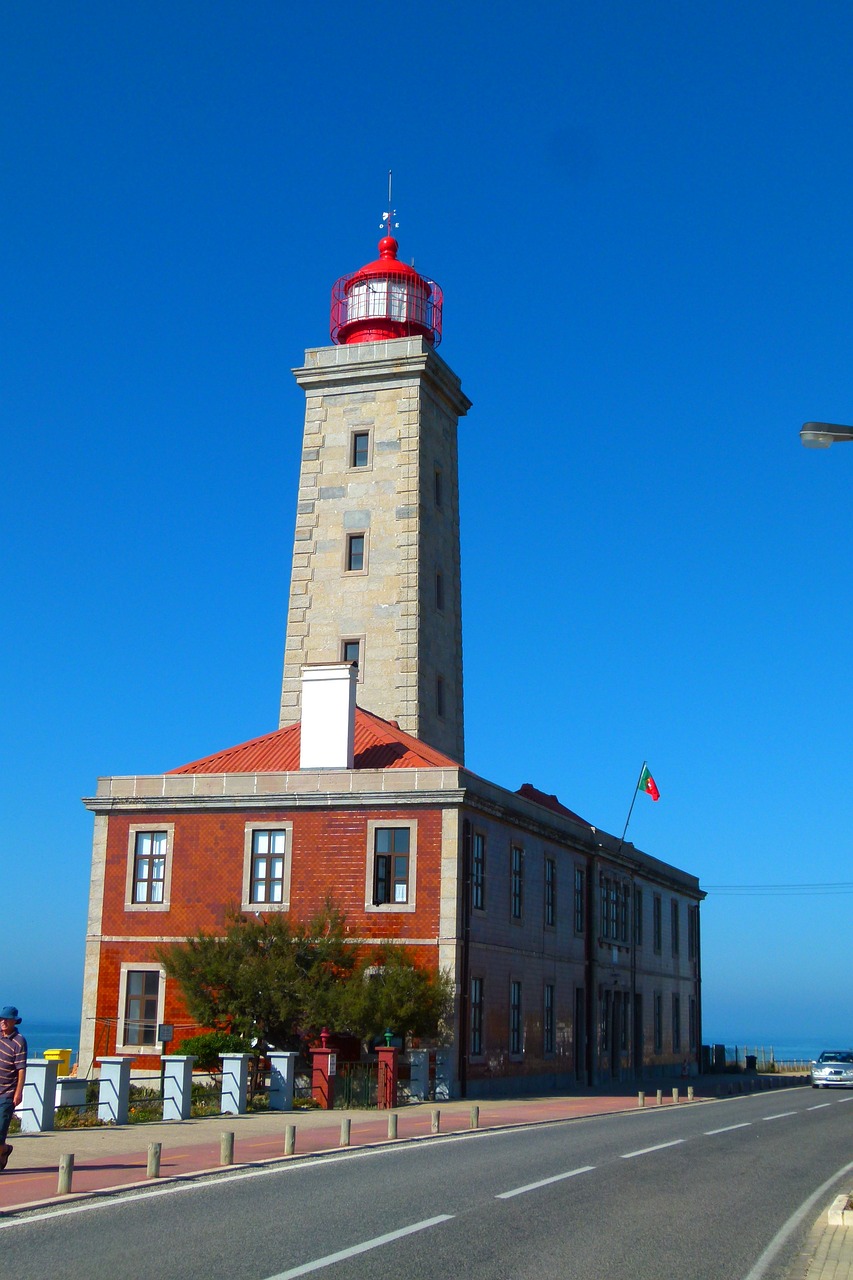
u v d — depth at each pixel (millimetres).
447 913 37938
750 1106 39781
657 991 62562
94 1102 27203
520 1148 23016
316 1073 31828
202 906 39938
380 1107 31984
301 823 39656
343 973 37219
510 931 42875
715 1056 72250
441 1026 36938
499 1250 13227
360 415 51344
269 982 35312
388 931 38219
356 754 42094
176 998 39406
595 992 51719
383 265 53969
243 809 40188
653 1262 13094
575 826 50875
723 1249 14078
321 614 49750
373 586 49438
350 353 51656
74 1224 14180
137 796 41156
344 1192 16719
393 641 48719
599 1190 17875
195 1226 14086
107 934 40656
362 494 50531
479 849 40781
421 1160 20562
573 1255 13188
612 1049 54594
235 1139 23172
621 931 57000
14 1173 18172
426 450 51281
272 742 44250
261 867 39781
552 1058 46625
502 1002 41750
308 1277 11586
